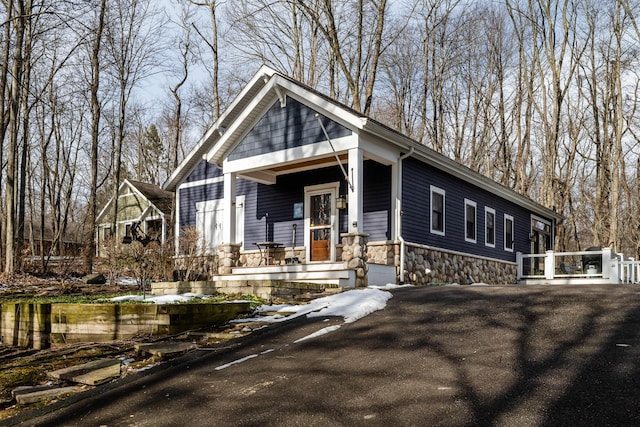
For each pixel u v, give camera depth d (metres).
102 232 28.39
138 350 6.25
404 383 4.36
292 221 15.09
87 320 7.66
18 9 17.17
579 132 31.39
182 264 16.27
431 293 8.34
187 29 29.30
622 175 29.06
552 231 23.95
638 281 15.12
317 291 10.33
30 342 8.37
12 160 16.36
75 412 4.37
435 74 30.75
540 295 7.33
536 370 4.43
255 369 5.16
